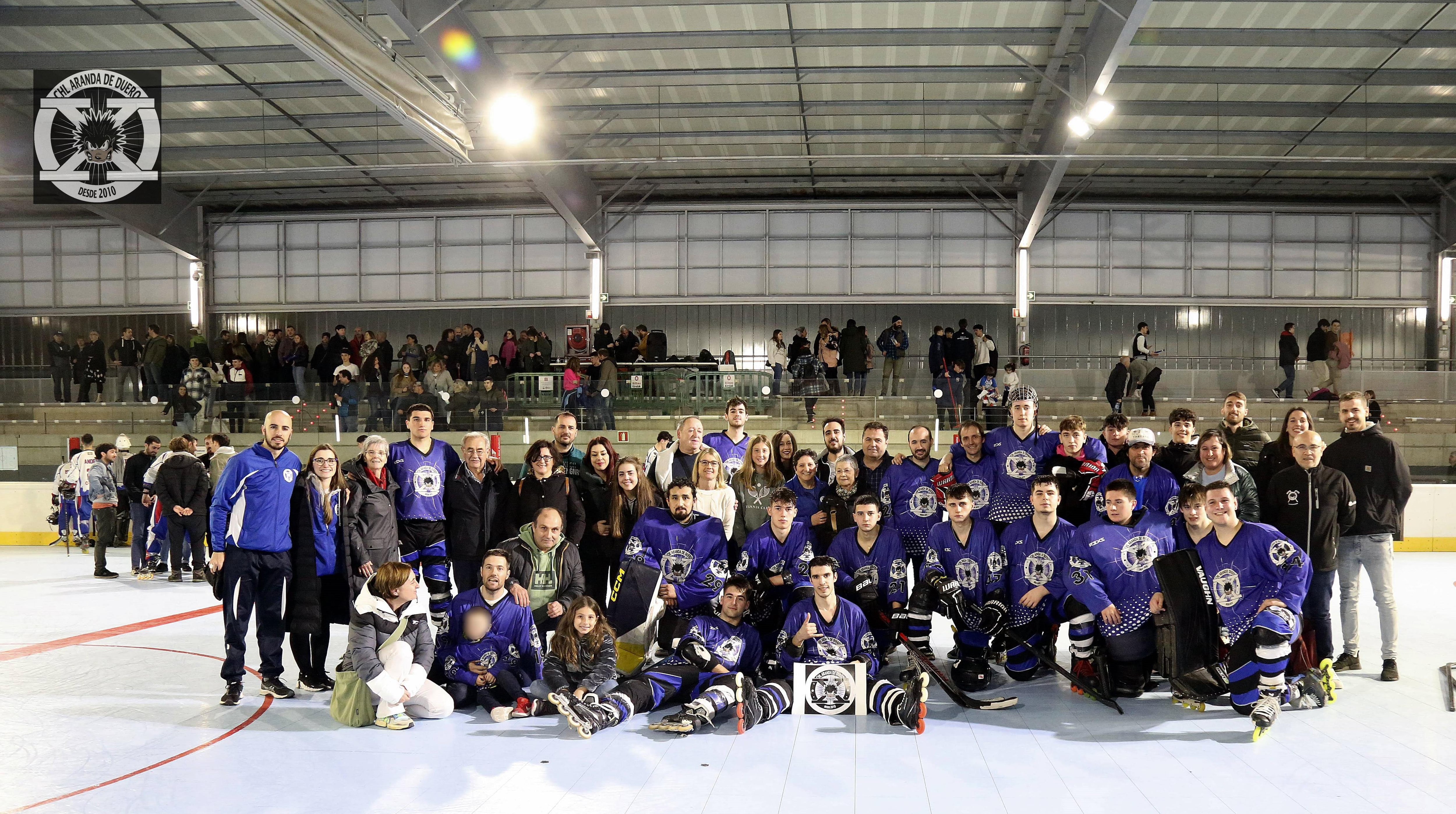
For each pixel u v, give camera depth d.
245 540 5.74
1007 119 18.70
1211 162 16.98
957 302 23.14
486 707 5.57
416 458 6.48
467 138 14.46
